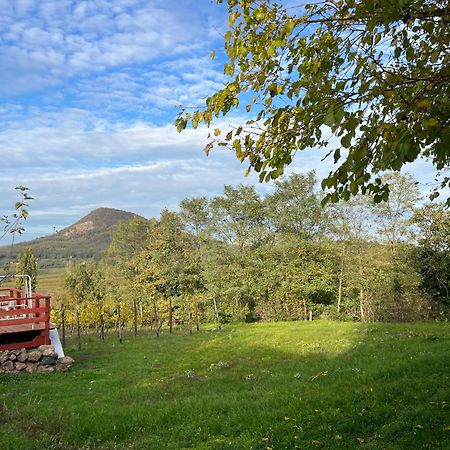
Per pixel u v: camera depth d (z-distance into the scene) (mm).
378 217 35938
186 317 39594
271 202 46156
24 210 8602
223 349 20219
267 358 17297
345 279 37812
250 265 41250
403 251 31484
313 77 5094
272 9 4973
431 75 4508
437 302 29438
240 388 12016
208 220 52125
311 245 38531
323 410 8148
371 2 3730
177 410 9227
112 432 8203
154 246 51969
